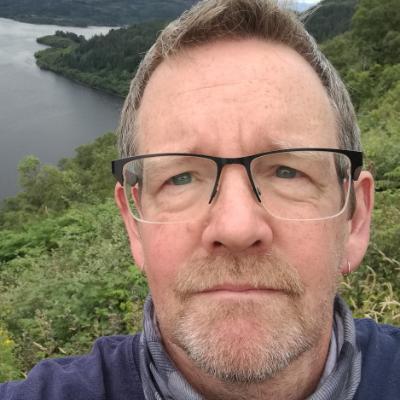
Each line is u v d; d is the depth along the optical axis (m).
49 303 1.04
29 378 0.31
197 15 0.28
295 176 0.27
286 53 0.29
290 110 0.27
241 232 0.24
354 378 0.28
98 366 0.31
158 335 0.30
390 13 7.14
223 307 0.25
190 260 0.26
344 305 0.31
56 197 4.54
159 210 0.27
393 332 0.34
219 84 0.27
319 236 0.26
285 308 0.25
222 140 0.26
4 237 2.17
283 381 0.27
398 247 0.76
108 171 5.76
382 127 2.58
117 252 1.28
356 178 0.29
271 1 0.29
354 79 5.41
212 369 0.25
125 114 0.33
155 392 0.28
